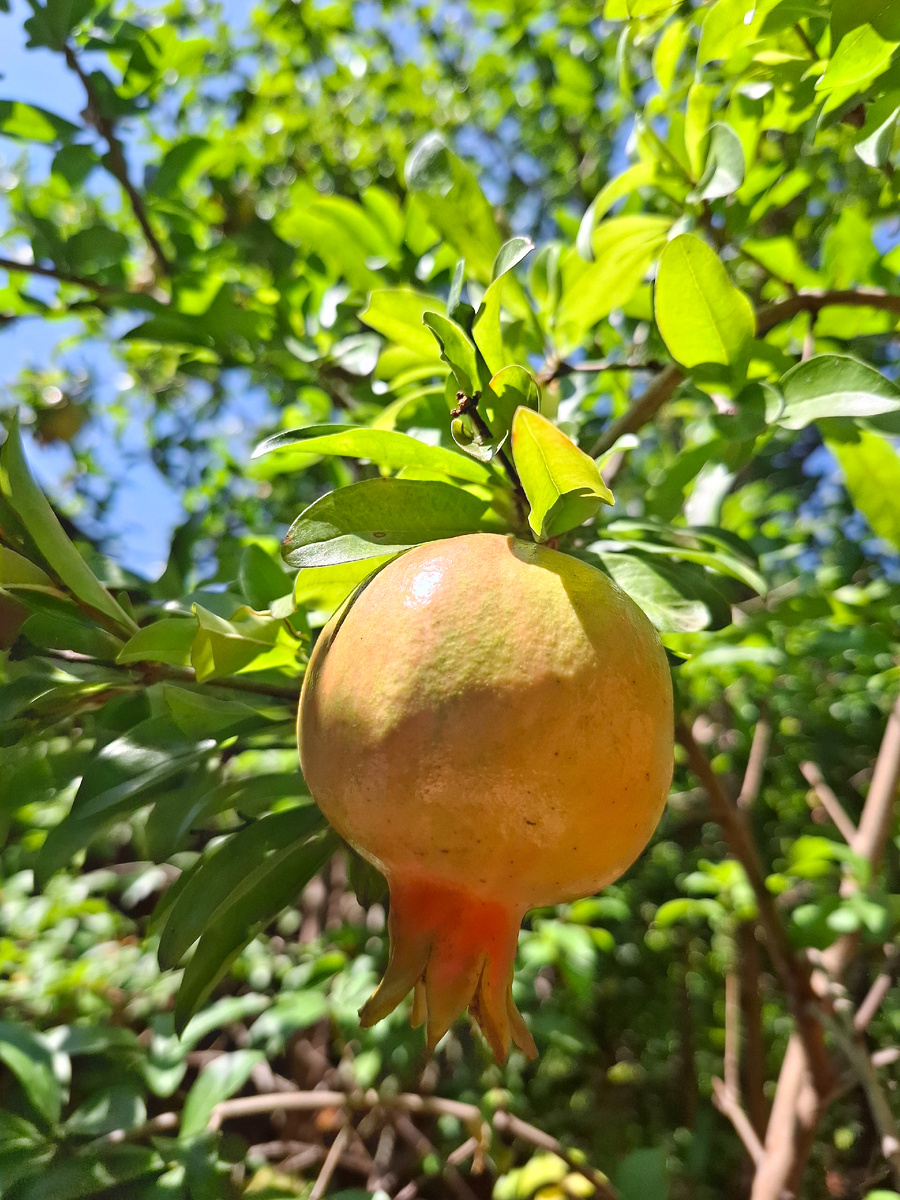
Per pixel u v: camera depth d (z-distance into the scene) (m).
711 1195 0.78
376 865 0.20
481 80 0.95
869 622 0.52
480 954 0.19
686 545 0.30
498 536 0.20
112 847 0.62
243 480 0.87
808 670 0.72
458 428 0.24
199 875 0.27
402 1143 0.79
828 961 0.46
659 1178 0.37
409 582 0.18
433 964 0.18
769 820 0.85
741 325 0.27
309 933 0.81
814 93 0.31
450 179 0.35
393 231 0.47
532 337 0.37
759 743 0.60
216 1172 0.34
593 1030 0.88
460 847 0.17
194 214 0.49
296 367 0.46
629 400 0.49
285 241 0.52
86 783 0.26
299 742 0.20
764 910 0.40
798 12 0.27
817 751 0.77
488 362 0.24
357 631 0.18
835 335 0.40
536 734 0.17
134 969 0.64
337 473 0.47
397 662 0.17
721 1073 0.82
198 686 0.29
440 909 0.19
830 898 0.45
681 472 0.35
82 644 0.28
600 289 0.37
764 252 0.40
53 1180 0.32
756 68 0.32
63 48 0.43
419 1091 0.65
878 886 0.47
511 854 0.17
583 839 0.17
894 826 0.58
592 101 0.84
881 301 0.34
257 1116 0.87
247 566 0.32
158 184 0.46
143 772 0.27
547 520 0.21
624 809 0.18
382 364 0.37
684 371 0.28
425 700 0.17
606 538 0.30
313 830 0.28
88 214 0.65
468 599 0.17
